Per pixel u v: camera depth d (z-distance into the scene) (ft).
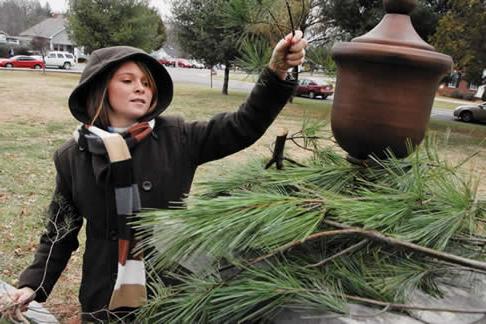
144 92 4.45
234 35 4.08
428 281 3.42
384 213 3.26
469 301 3.29
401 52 3.50
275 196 3.48
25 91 48.88
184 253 3.20
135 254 4.03
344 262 3.41
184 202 3.78
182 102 47.55
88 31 71.82
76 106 4.53
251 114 4.34
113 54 4.38
